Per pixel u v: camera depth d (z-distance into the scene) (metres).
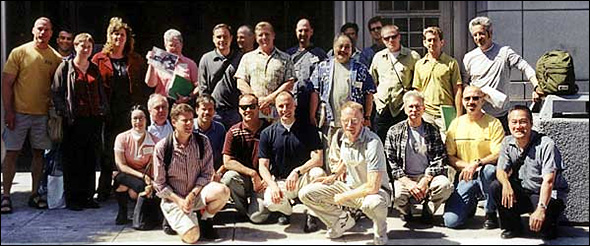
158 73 6.86
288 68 6.64
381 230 5.44
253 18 9.64
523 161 5.65
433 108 6.78
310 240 5.59
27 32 9.18
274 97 6.43
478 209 6.64
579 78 8.76
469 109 6.04
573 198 5.99
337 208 5.63
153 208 5.93
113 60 6.89
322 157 6.05
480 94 6.00
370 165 5.47
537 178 5.61
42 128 6.69
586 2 8.84
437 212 6.46
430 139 6.02
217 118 6.82
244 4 9.62
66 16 9.35
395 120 6.94
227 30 6.83
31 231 5.88
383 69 6.98
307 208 5.88
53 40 9.33
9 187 6.60
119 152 6.08
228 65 6.82
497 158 5.89
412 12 9.32
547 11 8.84
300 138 5.96
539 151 5.60
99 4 9.45
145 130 6.18
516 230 5.64
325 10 9.55
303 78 7.15
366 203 5.38
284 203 5.85
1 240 5.60
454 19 9.17
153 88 7.16
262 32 6.61
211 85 6.82
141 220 5.91
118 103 6.90
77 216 6.41
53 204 6.73
